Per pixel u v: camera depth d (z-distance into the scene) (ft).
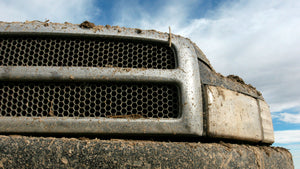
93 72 5.44
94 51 5.76
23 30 5.74
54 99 5.43
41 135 5.25
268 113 7.59
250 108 6.64
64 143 4.75
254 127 6.59
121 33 5.81
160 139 5.34
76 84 5.49
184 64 5.64
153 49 5.86
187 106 5.35
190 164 4.83
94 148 4.68
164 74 5.49
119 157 4.65
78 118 5.26
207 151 5.06
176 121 5.28
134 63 5.70
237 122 6.05
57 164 4.61
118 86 5.49
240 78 7.41
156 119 5.27
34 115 5.39
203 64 6.12
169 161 4.76
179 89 5.47
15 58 5.65
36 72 5.45
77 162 4.61
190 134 5.26
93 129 5.17
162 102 5.43
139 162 4.66
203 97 5.66
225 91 6.06
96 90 5.46
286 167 7.63
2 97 5.44
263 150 6.74
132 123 5.21
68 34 5.74
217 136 5.58
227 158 5.28
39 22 5.98
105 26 5.96
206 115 5.53
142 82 5.46
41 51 5.72
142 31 5.92
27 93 5.45
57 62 5.60
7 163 4.62
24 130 5.20
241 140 6.23
